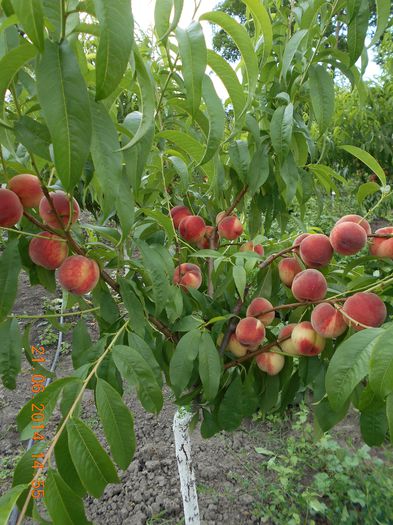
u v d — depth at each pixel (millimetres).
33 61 1033
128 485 3266
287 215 2100
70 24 791
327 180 2066
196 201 2275
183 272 1722
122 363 1210
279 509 3000
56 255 1285
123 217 1020
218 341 1680
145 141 1059
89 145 716
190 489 2227
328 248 1436
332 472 3193
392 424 840
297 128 1823
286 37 1924
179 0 843
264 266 1646
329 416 1397
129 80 1123
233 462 3443
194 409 1787
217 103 1090
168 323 1630
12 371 1343
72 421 1007
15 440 3758
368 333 1004
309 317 1571
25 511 891
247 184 1765
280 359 1588
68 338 5383
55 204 1224
